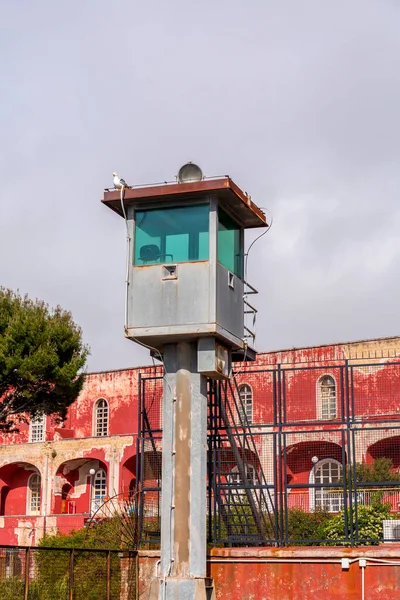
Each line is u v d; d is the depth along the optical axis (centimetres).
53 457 4797
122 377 4900
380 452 2617
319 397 4006
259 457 2452
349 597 1934
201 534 1948
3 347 3130
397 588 1905
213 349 1981
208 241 2005
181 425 1995
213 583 2014
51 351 3155
